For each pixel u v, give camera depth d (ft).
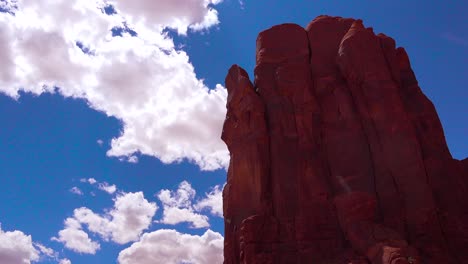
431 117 111.75
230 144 121.29
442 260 91.81
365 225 96.73
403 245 90.17
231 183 116.67
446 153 108.17
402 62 121.29
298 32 127.13
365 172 105.81
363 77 113.50
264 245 103.86
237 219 112.88
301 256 101.65
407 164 102.83
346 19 128.16
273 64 123.85
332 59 123.13
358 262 91.35
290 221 106.32
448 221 98.02
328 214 105.09
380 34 123.65
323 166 111.14
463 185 104.12
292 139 114.11
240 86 120.88
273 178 111.86
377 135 107.76
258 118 116.67
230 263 110.32
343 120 113.19
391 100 109.70
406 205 100.12
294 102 117.39
